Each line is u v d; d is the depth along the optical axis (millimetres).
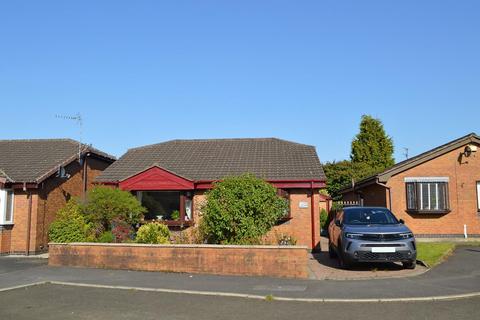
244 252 12602
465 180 20859
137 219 17266
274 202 14586
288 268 12219
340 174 39406
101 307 8797
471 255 15094
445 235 20703
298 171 19438
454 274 11922
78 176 22781
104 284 11188
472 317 7742
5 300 9477
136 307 8781
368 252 12383
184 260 13070
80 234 16203
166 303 9141
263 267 12406
